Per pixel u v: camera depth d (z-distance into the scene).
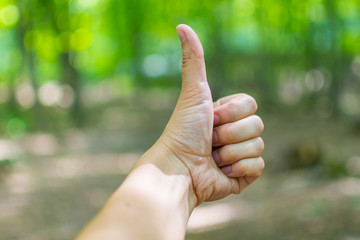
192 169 1.48
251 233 5.03
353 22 15.54
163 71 27.78
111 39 27.36
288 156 9.08
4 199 6.66
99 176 8.89
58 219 5.93
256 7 17.48
